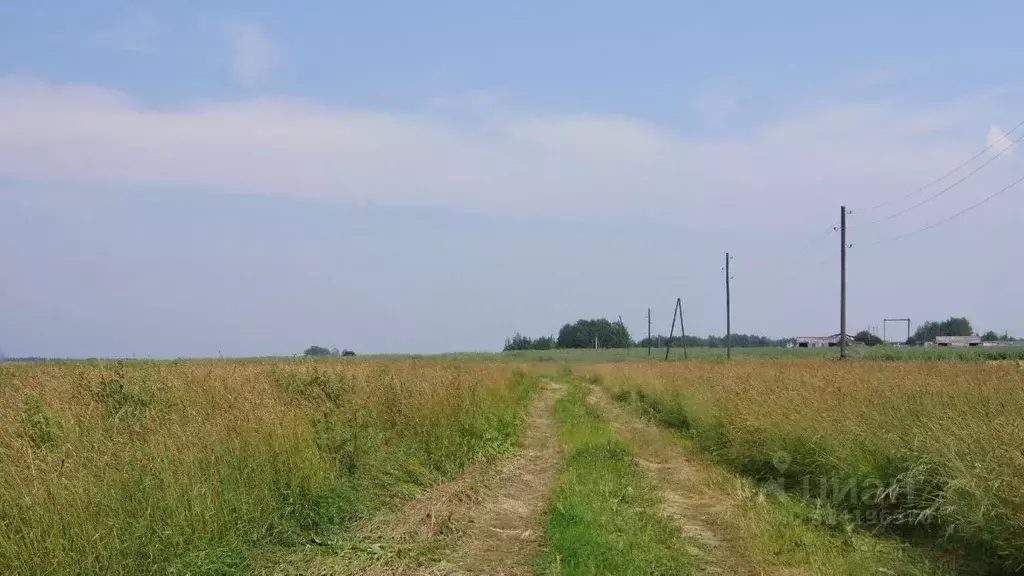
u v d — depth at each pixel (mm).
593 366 58562
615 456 15930
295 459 10305
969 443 9117
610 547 8805
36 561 6539
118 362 15039
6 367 16844
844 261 44281
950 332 99312
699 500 12492
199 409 11781
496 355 94500
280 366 18422
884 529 10422
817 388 15070
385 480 11984
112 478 8062
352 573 8234
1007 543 7973
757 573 8453
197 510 8148
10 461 7828
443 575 8359
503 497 12648
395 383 17016
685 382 25078
